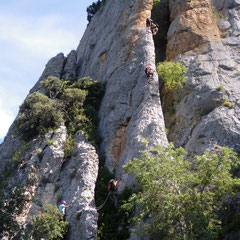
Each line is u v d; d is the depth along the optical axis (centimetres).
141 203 2034
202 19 3744
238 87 3109
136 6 4134
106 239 2430
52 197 2798
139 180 2306
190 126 3002
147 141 2775
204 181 2044
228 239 2023
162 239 2119
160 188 2030
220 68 3294
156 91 3145
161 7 4184
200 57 3438
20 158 3195
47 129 3284
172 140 3047
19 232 2178
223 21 3759
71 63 5178
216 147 2653
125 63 3697
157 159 2166
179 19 3797
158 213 2052
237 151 2561
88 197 2581
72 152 3020
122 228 2456
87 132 3284
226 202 2219
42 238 2380
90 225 2355
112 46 4169
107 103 3553
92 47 5062
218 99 3005
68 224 2458
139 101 3186
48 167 2934
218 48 3469
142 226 2102
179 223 1967
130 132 3030
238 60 3378
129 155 2820
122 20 4244
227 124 2766
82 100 3597
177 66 3278
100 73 4172
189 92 3203
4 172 3459
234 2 3869
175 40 3697
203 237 1820
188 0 3903
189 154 2770
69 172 2889
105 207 2623
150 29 3788
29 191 2773
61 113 3488
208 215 1906
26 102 3644
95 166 2831
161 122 2944
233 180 2056
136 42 3775
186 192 2008
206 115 2966
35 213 2688
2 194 2298
